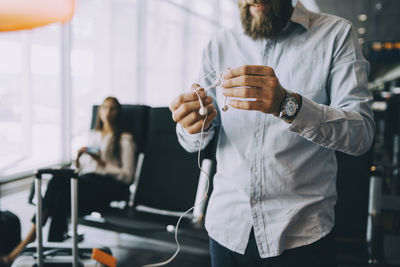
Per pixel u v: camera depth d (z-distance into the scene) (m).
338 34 0.78
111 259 1.27
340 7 10.00
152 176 2.42
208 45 0.96
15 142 3.88
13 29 0.96
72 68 4.47
